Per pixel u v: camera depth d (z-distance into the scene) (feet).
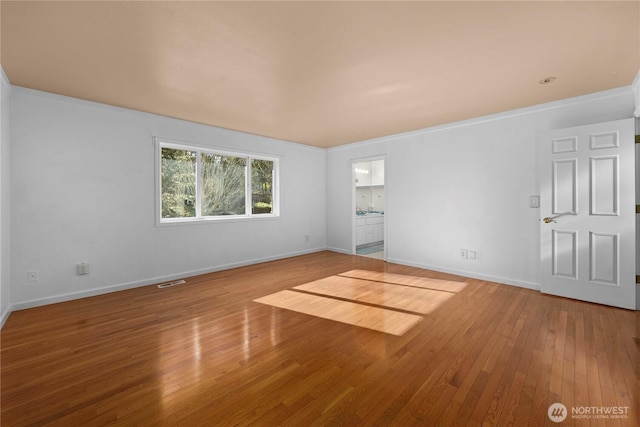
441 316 9.86
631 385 6.14
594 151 10.72
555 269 11.75
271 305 10.95
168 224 14.14
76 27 6.77
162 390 6.12
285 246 19.48
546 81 10.02
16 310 10.38
